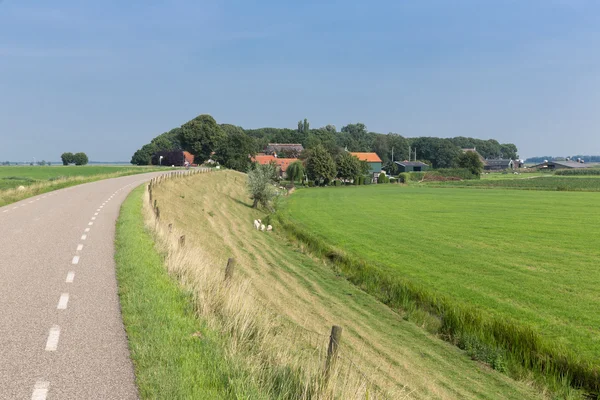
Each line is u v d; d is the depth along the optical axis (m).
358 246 32.44
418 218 48.88
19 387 5.96
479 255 29.03
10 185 50.16
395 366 12.64
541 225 42.44
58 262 13.78
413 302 19.09
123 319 8.73
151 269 12.88
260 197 58.41
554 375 12.71
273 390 6.79
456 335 15.62
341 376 8.15
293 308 17.17
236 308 9.98
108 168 117.88
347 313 17.78
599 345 14.45
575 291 20.61
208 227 34.47
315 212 55.62
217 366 6.94
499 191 92.94
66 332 8.01
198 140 141.62
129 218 23.61
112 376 6.38
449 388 11.66
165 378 6.25
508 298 19.58
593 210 54.81
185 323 8.67
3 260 13.97
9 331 8.00
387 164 181.88
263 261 26.56
